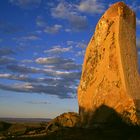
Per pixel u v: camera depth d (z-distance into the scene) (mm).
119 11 45031
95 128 39344
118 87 42125
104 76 43969
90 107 44906
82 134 37062
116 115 41188
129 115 40125
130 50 44188
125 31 44594
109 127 39344
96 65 45906
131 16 45719
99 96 43812
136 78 43062
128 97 40969
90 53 47625
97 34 47000
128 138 34719
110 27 45375
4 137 40406
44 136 38094
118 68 42906
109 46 44562
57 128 43031
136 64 44000
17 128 47406
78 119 46812
